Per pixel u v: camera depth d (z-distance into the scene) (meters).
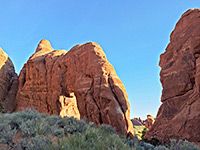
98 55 25.97
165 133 16.41
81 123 7.00
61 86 31.92
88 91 24.48
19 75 49.03
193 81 16.56
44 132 5.61
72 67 29.88
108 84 22.84
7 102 44.47
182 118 15.37
